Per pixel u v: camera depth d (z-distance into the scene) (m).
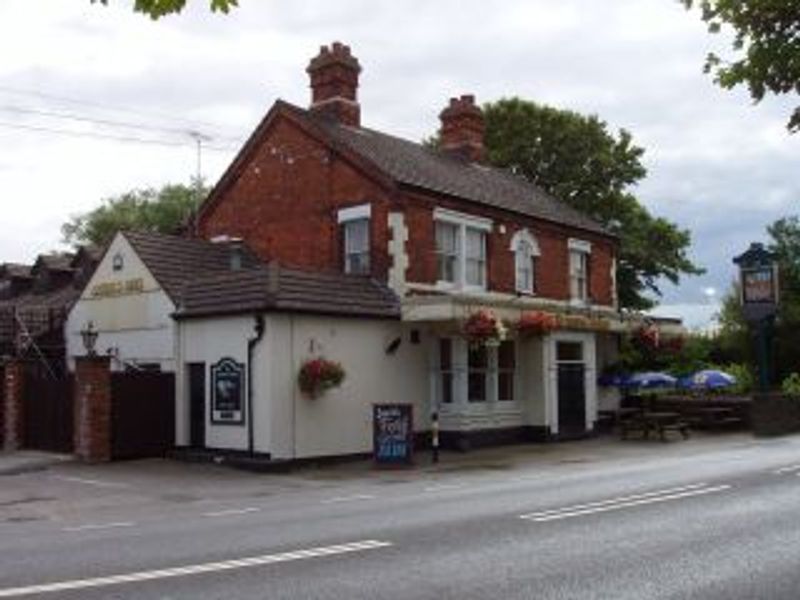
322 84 30.72
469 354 27.14
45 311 31.20
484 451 26.27
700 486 16.94
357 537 11.92
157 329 25.94
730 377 33.41
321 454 23.47
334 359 24.09
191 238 30.30
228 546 11.39
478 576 9.56
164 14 5.37
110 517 14.86
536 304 27.89
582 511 14.02
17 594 8.84
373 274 26.70
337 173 27.97
